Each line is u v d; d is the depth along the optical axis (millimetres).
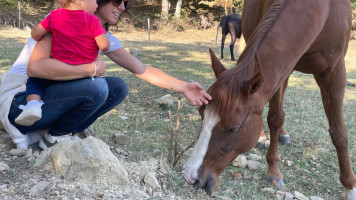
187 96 2299
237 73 2041
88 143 2391
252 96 2049
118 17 2809
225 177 2916
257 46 2217
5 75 2764
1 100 2633
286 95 6133
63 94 2486
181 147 3389
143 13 22250
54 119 2625
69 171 2328
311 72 2838
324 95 2842
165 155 3096
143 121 4102
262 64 2203
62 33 2303
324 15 2523
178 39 18797
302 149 3740
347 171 2820
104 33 2305
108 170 2334
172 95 5422
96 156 2328
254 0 3473
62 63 2359
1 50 8844
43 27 2316
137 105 4762
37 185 2174
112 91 2842
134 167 2600
